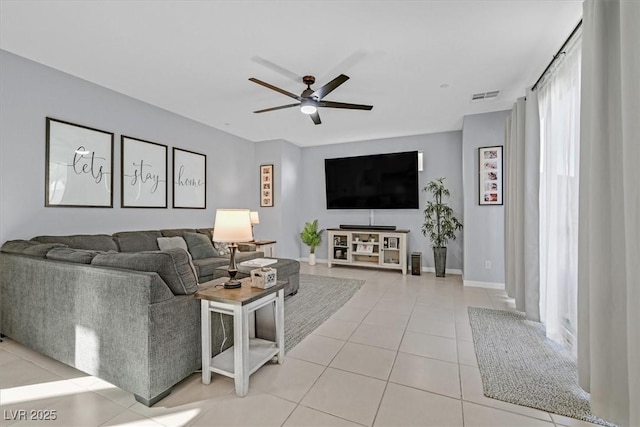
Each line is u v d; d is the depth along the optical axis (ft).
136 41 8.36
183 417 5.37
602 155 5.09
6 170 9.00
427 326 9.62
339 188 20.18
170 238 12.85
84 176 10.89
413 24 7.57
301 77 10.48
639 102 4.21
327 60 9.36
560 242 8.32
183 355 6.14
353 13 7.16
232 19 7.37
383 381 6.52
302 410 5.57
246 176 19.66
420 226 18.66
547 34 7.95
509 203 11.96
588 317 5.63
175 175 14.58
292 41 8.33
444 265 16.78
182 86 11.37
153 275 5.63
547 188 9.03
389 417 5.38
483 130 14.43
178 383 6.38
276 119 15.49
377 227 18.84
